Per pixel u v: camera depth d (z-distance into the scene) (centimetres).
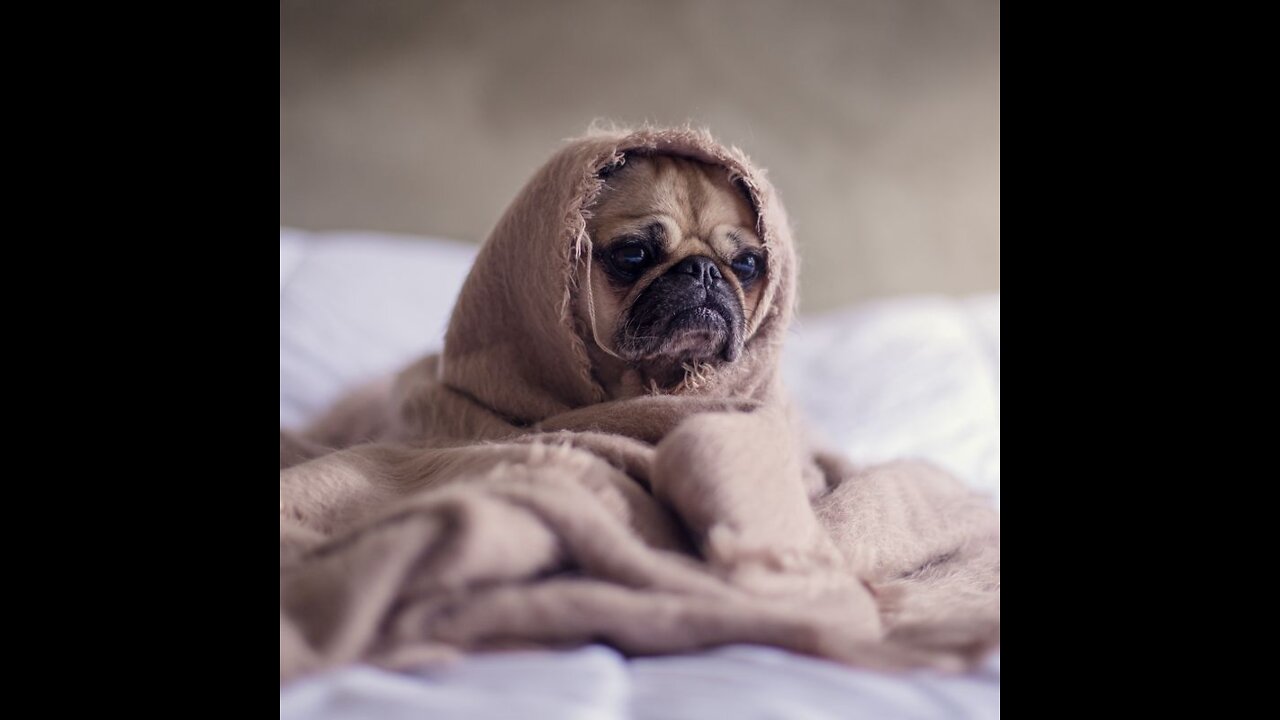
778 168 512
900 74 511
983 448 304
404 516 118
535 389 217
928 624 133
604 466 149
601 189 219
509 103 493
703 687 109
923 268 518
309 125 482
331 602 112
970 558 181
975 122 514
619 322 215
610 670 114
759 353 228
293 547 133
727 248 221
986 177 517
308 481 159
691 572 128
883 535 177
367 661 112
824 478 217
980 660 124
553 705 101
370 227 489
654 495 147
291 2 475
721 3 500
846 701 108
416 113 488
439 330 370
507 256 222
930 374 354
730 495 137
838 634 125
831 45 508
